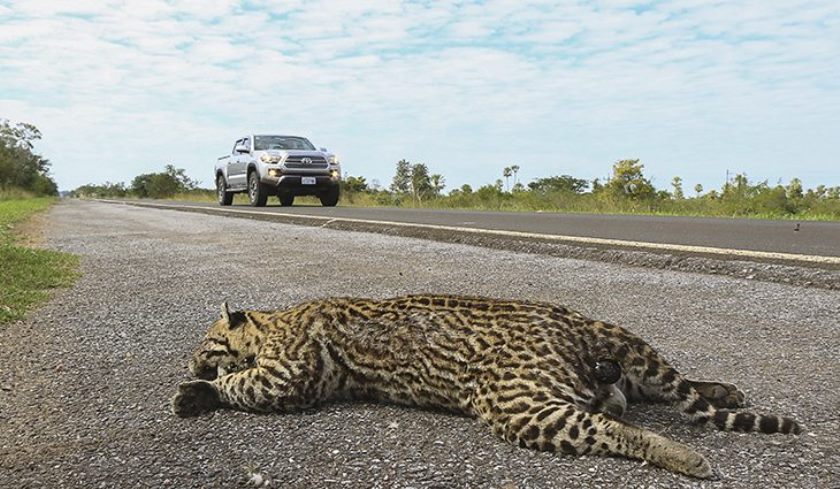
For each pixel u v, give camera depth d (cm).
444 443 338
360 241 1311
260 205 2659
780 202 2123
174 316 671
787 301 645
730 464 307
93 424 386
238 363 443
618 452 306
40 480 317
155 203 4303
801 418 365
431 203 3416
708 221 1535
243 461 331
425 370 370
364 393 400
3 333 603
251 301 743
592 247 1005
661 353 497
